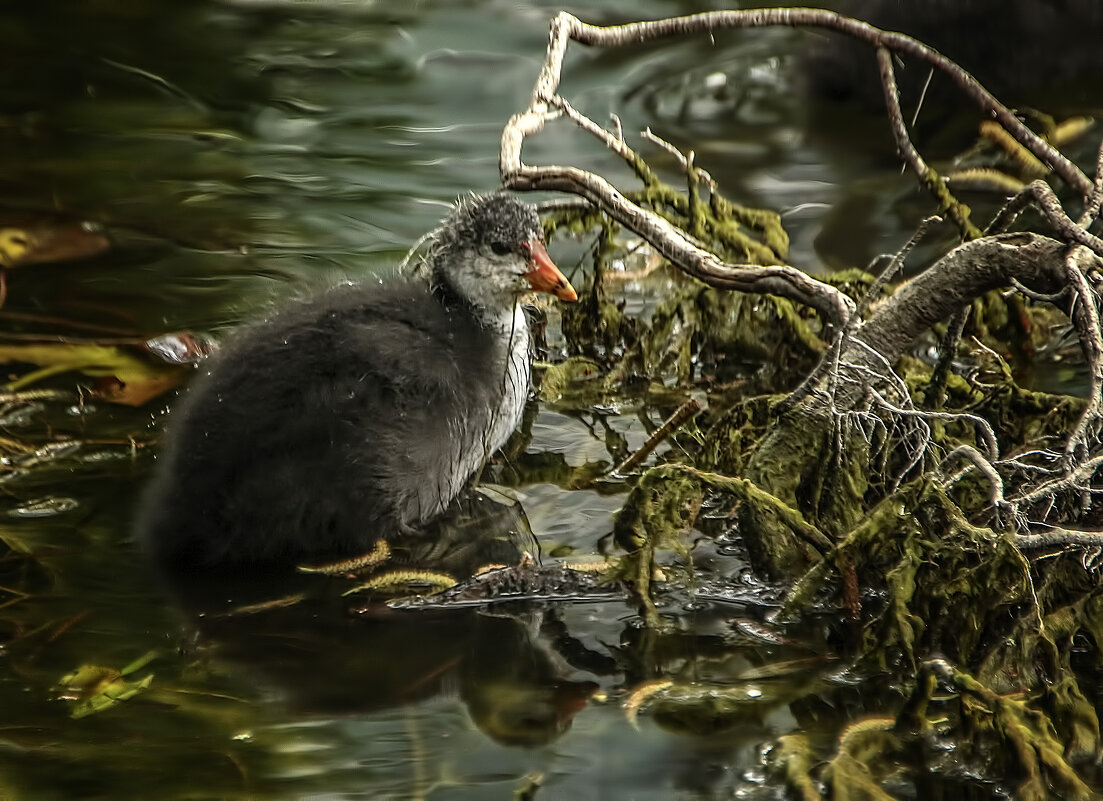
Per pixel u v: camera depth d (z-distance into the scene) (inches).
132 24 641.6
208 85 587.5
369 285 368.8
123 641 283.4
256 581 308.0
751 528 310.0
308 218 481.4
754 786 244.5
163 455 329.7
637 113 569.6
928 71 560.4
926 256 456.8
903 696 269.1
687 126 559.5
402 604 299.3
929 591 283.7
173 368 390.3
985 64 563.5
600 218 418.9
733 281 333.4
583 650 284.0
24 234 462.3
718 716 263.7
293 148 537.0
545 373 410.6
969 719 254.8
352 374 327.3
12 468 343.9
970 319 401.4
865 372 310.7
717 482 304.8
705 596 302.5
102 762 246.8
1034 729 251.9
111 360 391.2
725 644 286.0
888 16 567.8
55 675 271.4
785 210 489.7
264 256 455.5
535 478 355.9
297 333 333.1
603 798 241.6
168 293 430.9
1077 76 572.4
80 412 369.4
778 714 264.2
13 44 613.0
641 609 297.3
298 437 317.1
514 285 364.8
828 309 328.8
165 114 560.7
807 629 290.8
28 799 236.8
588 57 618.8
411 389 332.2
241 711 263.3
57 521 324.8
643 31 371.2
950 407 355.6
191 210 486.0
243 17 654.5
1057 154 328.5
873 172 520.4
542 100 370.0
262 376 323.3
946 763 250.8
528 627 291.9
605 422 387.2
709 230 422.0
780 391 404.5
